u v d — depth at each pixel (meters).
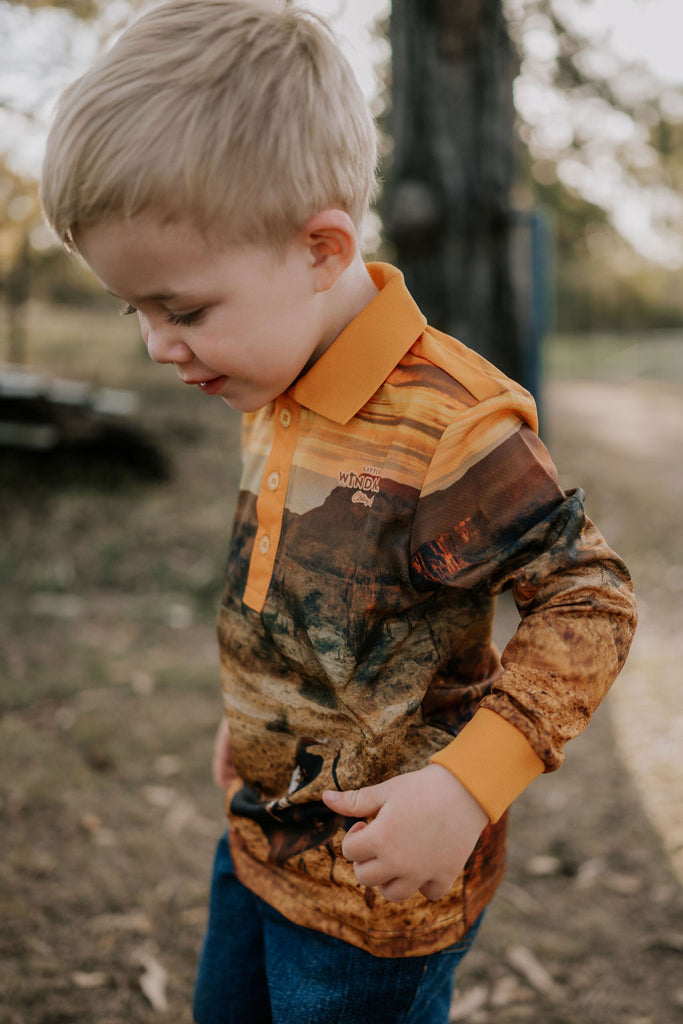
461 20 4.11
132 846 2.32
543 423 4.46
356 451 1.02
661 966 1.97
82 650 3.56
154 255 0.88
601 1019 1.81
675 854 2.37
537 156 8.61
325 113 0.93
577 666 0.92
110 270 0.90
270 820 1.12
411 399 1.00
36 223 5.56
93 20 4.07
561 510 0.98
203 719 3.03
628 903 2.19
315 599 1.02
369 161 1.02
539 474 0.99
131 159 0.85
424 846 0.89
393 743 1.02
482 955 2.00
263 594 1.07
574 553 0.96
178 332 0.93
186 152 0.85
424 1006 1.09
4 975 1.83
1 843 2.27
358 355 1.01
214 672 3.45
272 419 1.17
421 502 0.98
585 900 2.20
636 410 12.09
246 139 0.87
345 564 1.00
